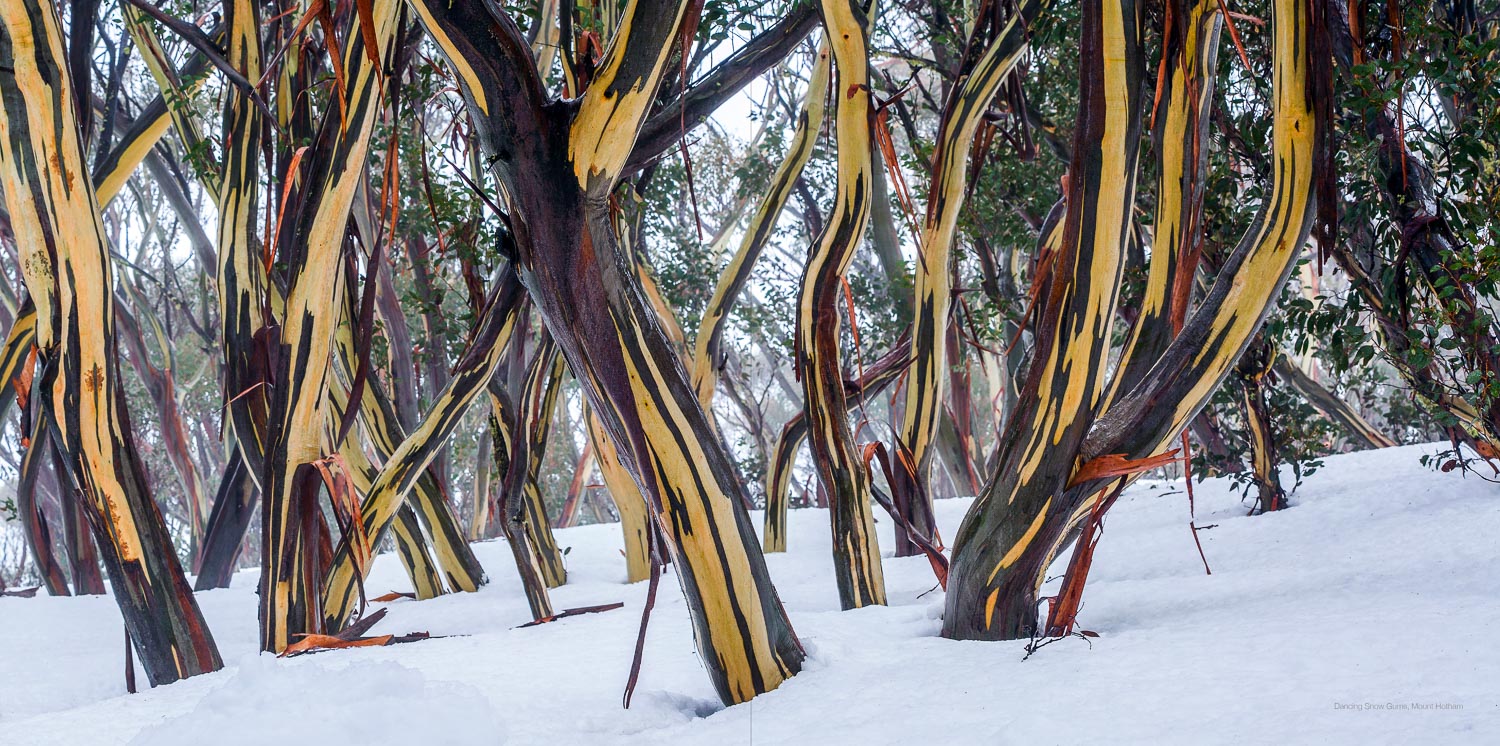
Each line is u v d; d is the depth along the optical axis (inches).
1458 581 171.5
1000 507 163.8
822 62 331.9
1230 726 99.6
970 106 269.7
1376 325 268.7
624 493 342.6
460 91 137.6
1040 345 159.3
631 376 140.1
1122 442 156.0
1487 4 314.3
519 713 139.8
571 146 133.6
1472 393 235.1
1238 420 376.8
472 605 309.3
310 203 203.3
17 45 169.5
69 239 175.2
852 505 237.9
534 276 139.8
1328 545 243.9
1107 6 148.9
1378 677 109.2
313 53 270.4
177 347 819.4
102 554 180.1
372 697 128.0
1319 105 148.7
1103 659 131.8
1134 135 150.9
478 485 744.3
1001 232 426.0
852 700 131.6
